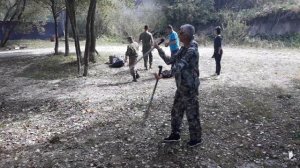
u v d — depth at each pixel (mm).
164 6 39062
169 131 7531
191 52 6051
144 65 16234
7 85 14680
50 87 13711
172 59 6512
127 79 14258
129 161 6242
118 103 10242
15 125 8805
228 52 22859
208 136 7180
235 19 33938
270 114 8469
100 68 17297
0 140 7664
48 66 18234
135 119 8516
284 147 6621
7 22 33250
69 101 10945
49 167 6148
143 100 10359
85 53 15672
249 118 8227
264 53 21750
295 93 10531
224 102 9617
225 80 12906
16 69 18625
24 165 6281
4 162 6461
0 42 34250
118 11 36688
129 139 7215
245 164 6043
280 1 33906
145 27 15656
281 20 30172
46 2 23141
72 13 16141
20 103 11258
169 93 11086
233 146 6715
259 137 7113
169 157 6316
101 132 7766
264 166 5969
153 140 7070
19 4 33094
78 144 7117
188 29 6145
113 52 23672
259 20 31828
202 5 37156
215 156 6309
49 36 40938
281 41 28328
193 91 6266
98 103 10430
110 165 6121
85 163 6234
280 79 12867
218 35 13508
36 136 7816
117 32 38625
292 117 8250
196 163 6078
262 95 10359
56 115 9500
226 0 38469
